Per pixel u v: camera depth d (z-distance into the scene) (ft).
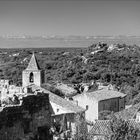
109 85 453.17
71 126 197.26
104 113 331.98
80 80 540.11
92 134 166.30
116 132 117.39
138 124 158.81
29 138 64.23
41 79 341.82
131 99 412.98
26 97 65.00
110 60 605.31
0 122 59.11
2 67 611.06
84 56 652.48
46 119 68.90
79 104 345.92
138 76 530.68
